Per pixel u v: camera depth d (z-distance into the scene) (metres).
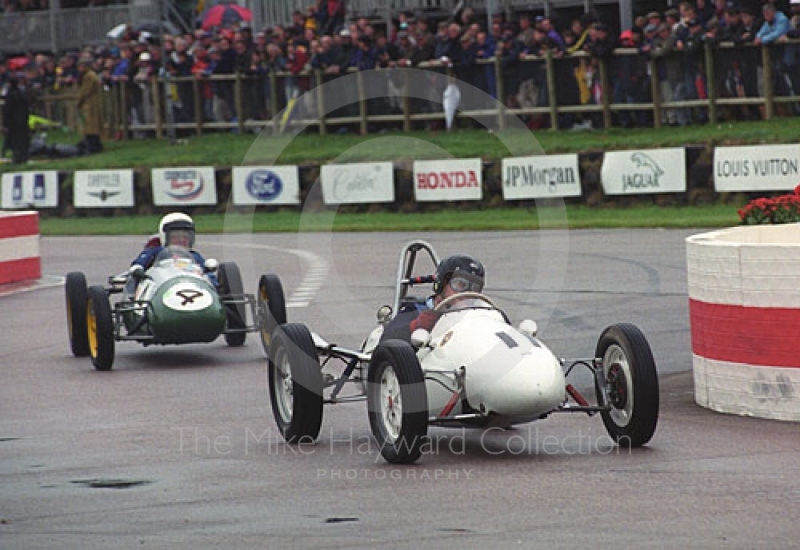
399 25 76.69
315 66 71.75
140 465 18.44
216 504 15.98
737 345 20.64
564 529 14.31
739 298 20.55
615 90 63.12
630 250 44.72
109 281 30.03
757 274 20.28
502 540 13.95
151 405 23.38
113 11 100.75
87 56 89.88
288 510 15.56
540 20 65.31
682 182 54.34
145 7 96.56
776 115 58.09
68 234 63.97
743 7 60.81
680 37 60.16
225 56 76.94
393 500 15.89
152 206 68.50
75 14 102.12
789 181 52.06
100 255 53.50
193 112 78.81
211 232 61.44
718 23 59.22
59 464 18.67
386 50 69.56
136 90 81.75
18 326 34.59
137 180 68.75
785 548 13.39
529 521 14.70
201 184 67.25
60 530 14.95
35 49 104.00
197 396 24.14
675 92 60.94
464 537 14.12
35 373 27.39
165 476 17.66
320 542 14.09
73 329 29.25
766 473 16.72
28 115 78.44
